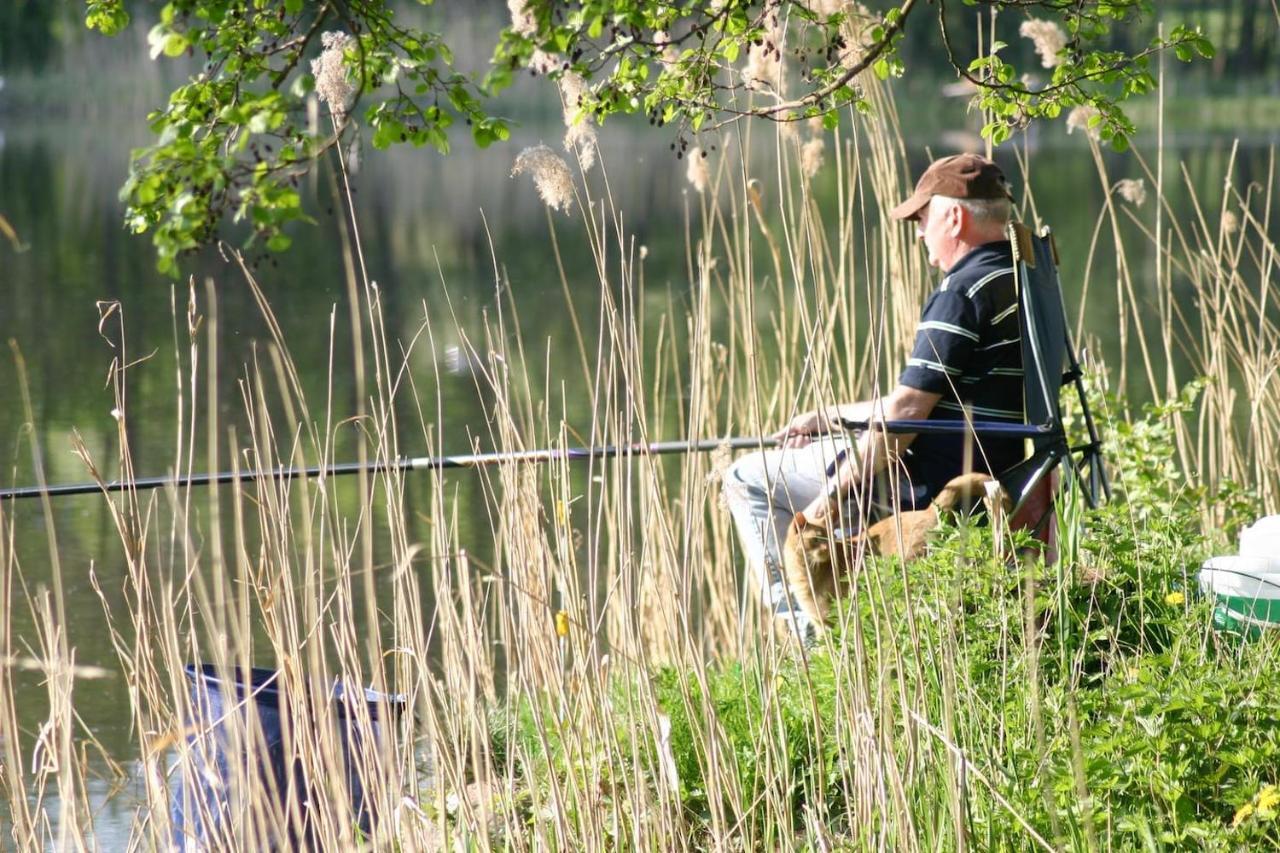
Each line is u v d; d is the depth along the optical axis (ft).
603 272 43.98
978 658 40.57
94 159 320.70
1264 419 63.62
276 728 43.62
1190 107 445.37
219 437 98.22
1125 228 191.01
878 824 36.50
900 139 67.62
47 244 194.18
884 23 45.06
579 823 41.75
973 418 49.47
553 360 117.39
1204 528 61.16
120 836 46.80
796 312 62.90
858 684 36.32
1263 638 42.55
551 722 47.65
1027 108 48.29
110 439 97.96
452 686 41.96
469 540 74.84
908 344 65.62
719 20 42.14
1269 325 67.36
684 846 39.24
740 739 45.06
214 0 31.86
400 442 94.89
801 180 61.77
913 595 41.47
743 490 50.90
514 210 237.45
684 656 42.57
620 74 42.98
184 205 30.01
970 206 49.19
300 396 40.93
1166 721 36.04
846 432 44.73
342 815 38.04
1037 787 35.22
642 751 44.45
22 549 76.89
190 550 40.11
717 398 64.03
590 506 42.32
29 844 38.24
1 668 38.34
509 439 44.47
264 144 32.09
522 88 344.69
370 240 199.31
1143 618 42.65
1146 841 32.83
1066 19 46.52
